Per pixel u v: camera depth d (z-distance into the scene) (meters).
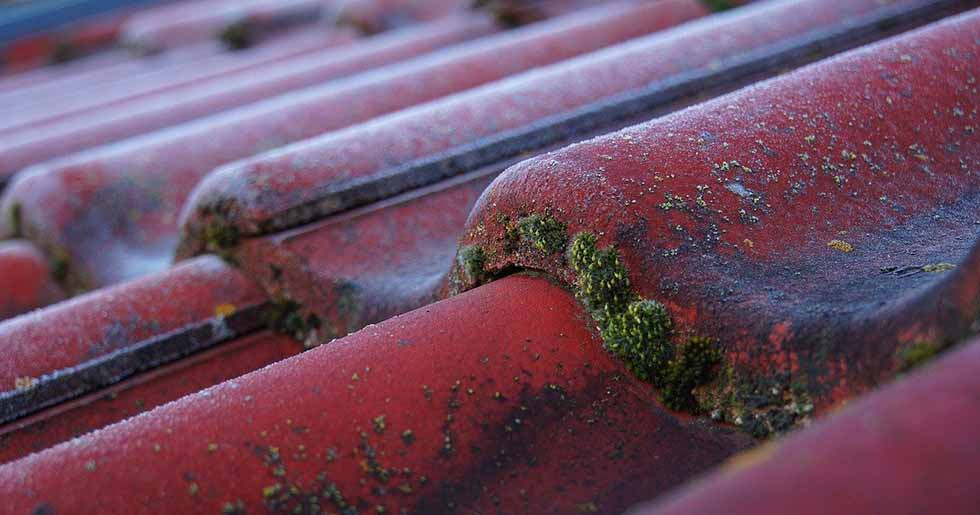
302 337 0.56
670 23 0.92
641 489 0.39
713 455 0.39
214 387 0.41
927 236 0.42
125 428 0.39
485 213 0.45
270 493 0.38
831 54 0.68
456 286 0.47
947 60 0.48
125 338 0.54
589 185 0.42
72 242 0.79
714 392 0.40
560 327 0.42
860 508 0.30
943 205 0.44
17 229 0.84
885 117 0.45
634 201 0.42
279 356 0.56
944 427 0.30
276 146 0.82
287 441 0.39
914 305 0.36
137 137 1.12
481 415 0.40
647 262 0.41
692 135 0.44
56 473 0.38
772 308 0.39
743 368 0.39
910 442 0.31
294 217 0.56
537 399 0.41
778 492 0.31
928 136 0.45
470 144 0.59
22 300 0.77
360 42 1.49
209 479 0.38
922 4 0.72
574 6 1.31
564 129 0.60
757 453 0.32
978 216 0.43
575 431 0.40
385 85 0.86
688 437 0.40
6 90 2.12
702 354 0.40
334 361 0.41
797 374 0.38
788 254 0.41
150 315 0.55
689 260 0.41
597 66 0.64
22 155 1.08
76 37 2.40
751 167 0.43
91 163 0.83
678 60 0.65
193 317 0.55
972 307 0.35
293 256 0.55
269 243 0.56
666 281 0.41
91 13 2.44
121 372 0.53
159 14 2.39
